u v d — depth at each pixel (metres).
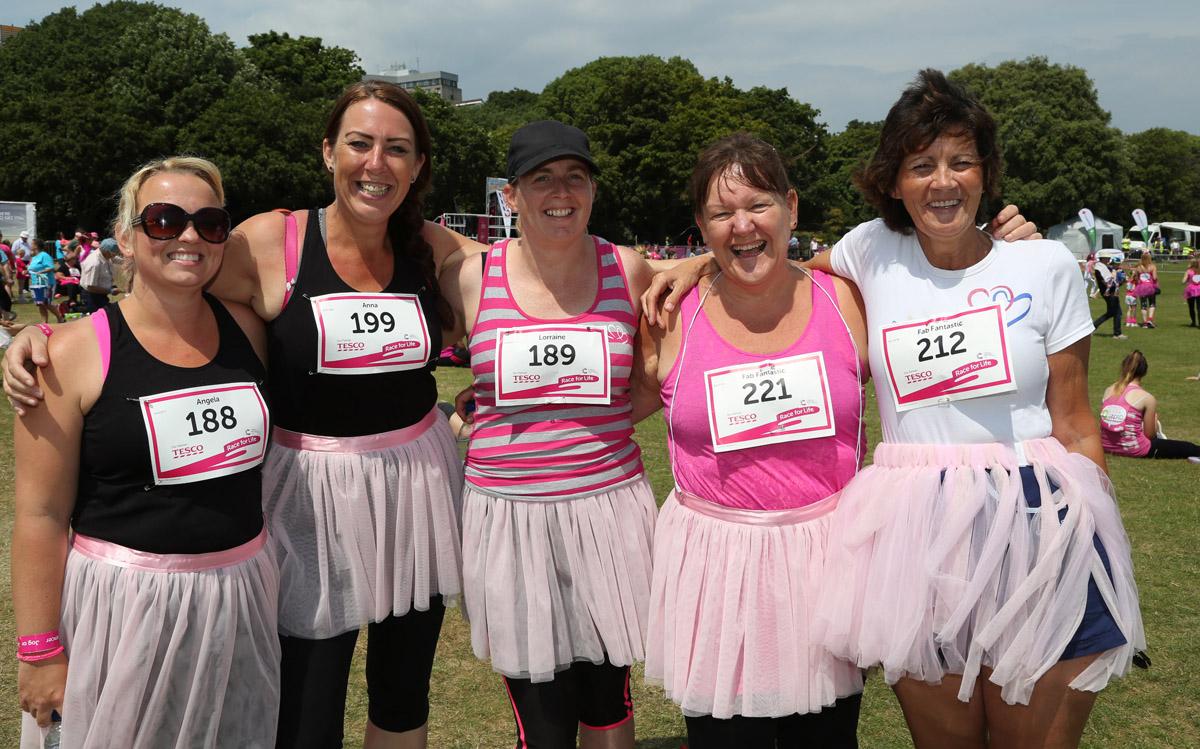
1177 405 9.87
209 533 2.23
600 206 53.34
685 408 2.44
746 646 2.31
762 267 2.34
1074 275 2.27
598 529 2.54
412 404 2.63
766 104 63.34
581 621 2.54
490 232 30.11
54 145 37.25
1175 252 52.88
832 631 2.27
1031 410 2.28
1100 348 14.93
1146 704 3.55
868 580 2.29
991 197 2.37
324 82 54.31
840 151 74.69
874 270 2.44
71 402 2.13
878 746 3.31
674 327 2.54
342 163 2.43
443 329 2.76
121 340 2.18
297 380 2.49
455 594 2.70
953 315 2.29
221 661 2.23
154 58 42.25
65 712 2.16
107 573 2.16
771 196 2.31
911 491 2.28
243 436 2.29
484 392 2.61
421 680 2.75
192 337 2.28
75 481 2.19
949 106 2.21
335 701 2.53
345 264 2.54
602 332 2.56
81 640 2.16
